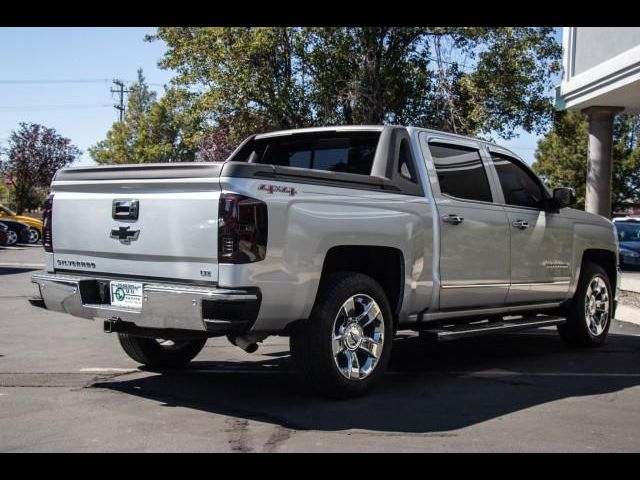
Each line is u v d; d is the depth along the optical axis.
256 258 4.48
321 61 22.44
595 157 18.75
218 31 21.78
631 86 15.99
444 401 5.18
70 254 5.36
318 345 4.89
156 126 54.06
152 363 6.14
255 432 4.33
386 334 5.36
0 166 44.50
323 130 6.34
